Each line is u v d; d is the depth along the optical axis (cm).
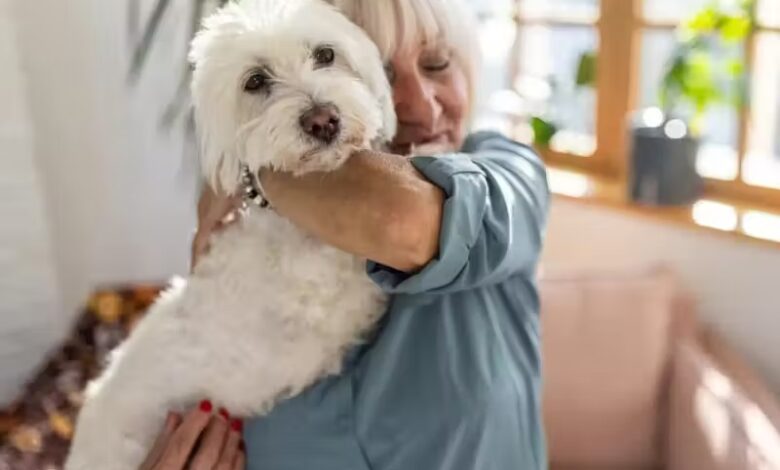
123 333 207
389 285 95
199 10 193
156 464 105
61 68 231
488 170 100
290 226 106
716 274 181
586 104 224
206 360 110
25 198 226
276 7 102
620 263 195
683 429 168
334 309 108
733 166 195
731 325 181
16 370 234
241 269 109
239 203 110
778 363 176
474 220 92
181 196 245
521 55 228
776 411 157
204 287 111
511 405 106
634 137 189
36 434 183
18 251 227
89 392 123
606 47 209
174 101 221
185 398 111
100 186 245
